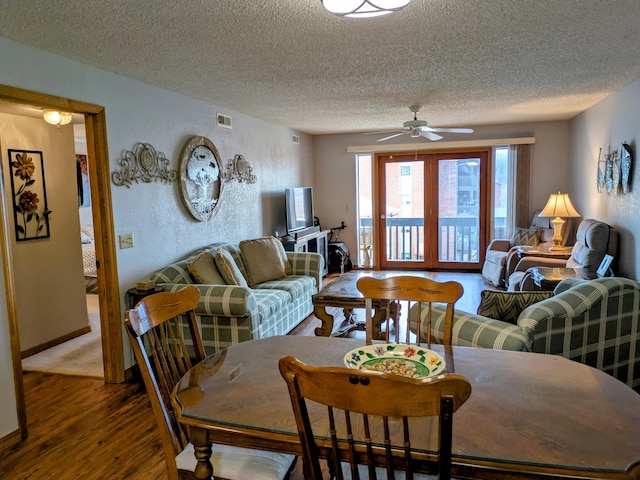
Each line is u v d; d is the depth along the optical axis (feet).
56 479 7.43
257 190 19.13
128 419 9.41
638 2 7.68
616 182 15.20
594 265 14.60
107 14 7.66
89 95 10.61
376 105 16.74
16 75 8.87
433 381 3.28
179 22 8.11
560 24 8.70
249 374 5.76
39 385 11.19
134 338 5.23
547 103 17.28
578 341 8.04
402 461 4.09
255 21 8.14
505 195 23.63
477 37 9.36
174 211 13.73
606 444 4.00
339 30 8.70
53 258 14.10
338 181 25.82
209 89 13.51
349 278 14.53
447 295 7.08
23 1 7.05
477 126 23.16
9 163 12.76
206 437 4.85
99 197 11.00
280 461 5.41
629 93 14.10
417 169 24.95
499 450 3.95
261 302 12.60
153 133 12.81
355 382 3.43
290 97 14.92
